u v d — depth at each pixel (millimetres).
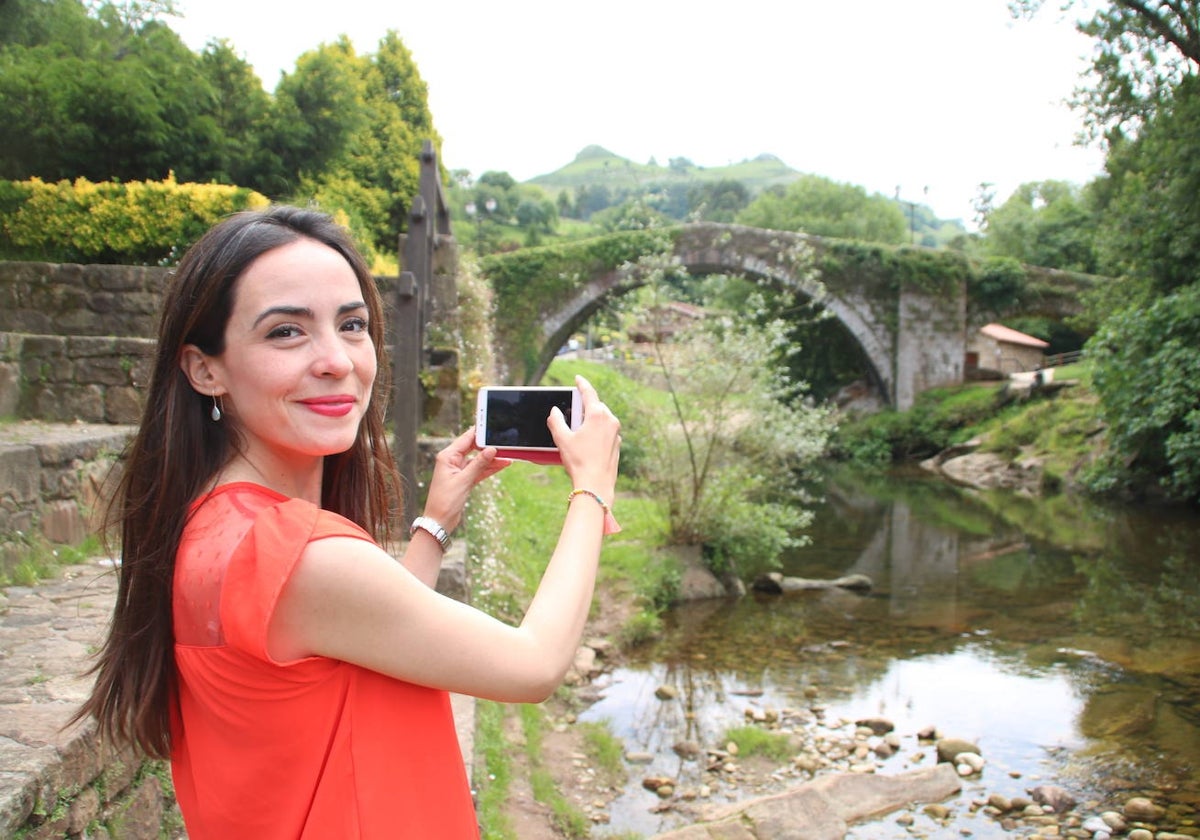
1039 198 53562
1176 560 12578
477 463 1488
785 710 7055
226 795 1004
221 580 980
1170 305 15195
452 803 1088
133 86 9320
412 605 986
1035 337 44438
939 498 19688
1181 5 13867
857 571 12266
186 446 1135
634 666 8086
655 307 11023
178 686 1100
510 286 25203
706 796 5449
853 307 28422
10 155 9227
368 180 15562
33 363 5422
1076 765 6023
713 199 105375
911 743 6441
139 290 6520
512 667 1032
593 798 5242
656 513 11930
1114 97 15016
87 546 4289
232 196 7953
